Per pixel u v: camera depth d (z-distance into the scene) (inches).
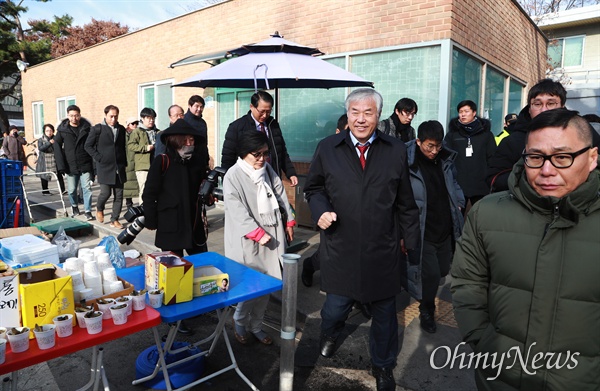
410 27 220.7
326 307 105.7
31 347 64.2
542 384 54.1
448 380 111.3
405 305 156.6
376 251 97.0
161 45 372.2
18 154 438.6
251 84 213.3
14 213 242.5
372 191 96.6
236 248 114.8
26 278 75.1
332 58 254.4
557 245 52.5
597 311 51.5
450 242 132.9
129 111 420.2
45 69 555.2
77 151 272.7
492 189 117.5
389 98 235.1
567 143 50.3
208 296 86.1
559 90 105.3
